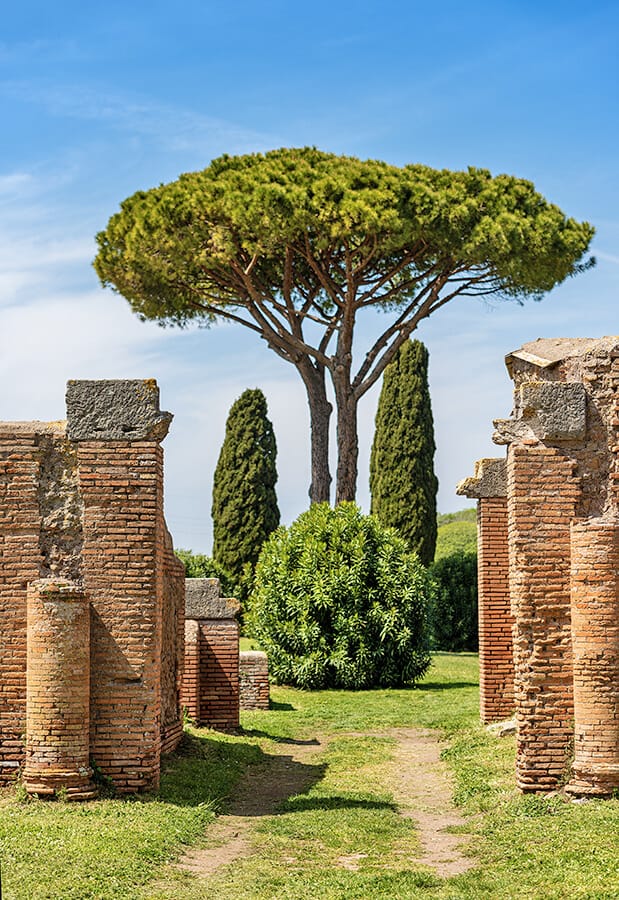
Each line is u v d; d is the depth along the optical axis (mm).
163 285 28422
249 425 38531
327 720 18641
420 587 23453
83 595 11148
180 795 11578
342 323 28188
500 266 26906
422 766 14703
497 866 9367
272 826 10898
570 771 11180
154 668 11281
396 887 8773
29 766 10945
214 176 28078
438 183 27125
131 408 11484
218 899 8391
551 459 11570
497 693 16969
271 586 23625
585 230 27766
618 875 8633
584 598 11141
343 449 28484
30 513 11469
